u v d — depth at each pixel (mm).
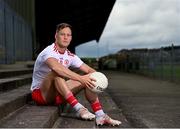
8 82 6344
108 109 6840
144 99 8898
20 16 18062
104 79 4762
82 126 4621
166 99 8906
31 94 5871
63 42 4961
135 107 7383
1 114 4238
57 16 32250
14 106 4852
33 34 22484
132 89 11992
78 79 4734
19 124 4031
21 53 17594
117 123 4891
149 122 5641
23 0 19469
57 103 5238
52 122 4598
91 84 4695
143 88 12453
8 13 14664
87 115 4875
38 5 28219
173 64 16422
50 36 36594
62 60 5051
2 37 13188
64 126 4633
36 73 5203
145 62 23953
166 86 13469
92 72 5234
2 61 13125
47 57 4926
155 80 17859
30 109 5004
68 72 4801
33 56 22266
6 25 14078
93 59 60031
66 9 30578
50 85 5051
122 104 7883
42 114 4594
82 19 37438
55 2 28328
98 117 4824
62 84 4859
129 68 32031
